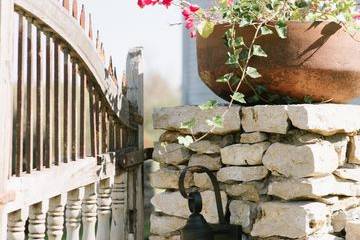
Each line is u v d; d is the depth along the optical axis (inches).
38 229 110.4
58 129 118.2
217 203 130.1
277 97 134.0
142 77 165.9
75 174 123.7
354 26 131.3
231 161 133.5
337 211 129.3
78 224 128.4
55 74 118.6
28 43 107.6
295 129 126.0
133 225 161.8
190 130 139.2
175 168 144.4
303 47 128.9
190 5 139.5
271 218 125.6
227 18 133.8
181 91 242.4
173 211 142.3
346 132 130.6
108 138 145.8
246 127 131.6
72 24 122.9
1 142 93.9
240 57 131.2
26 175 105.2
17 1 99.3
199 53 142.8
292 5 134.3
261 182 130.6
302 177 123.4
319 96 134.0
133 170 162.2
